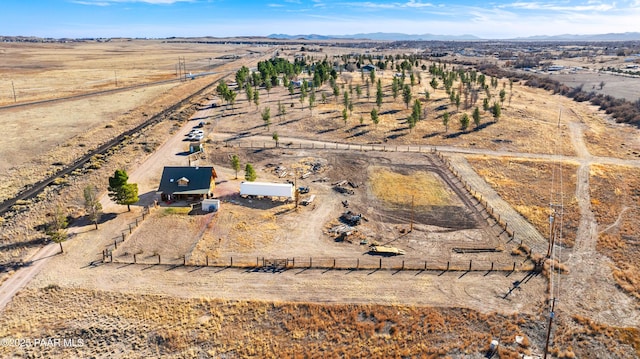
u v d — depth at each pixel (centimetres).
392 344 3638
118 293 4238
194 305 4088
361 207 6225
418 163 8038
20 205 6234
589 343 3619
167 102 13888
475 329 3794
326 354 3531
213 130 10412
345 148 8950
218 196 6569
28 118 11462
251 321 3909
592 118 11681
